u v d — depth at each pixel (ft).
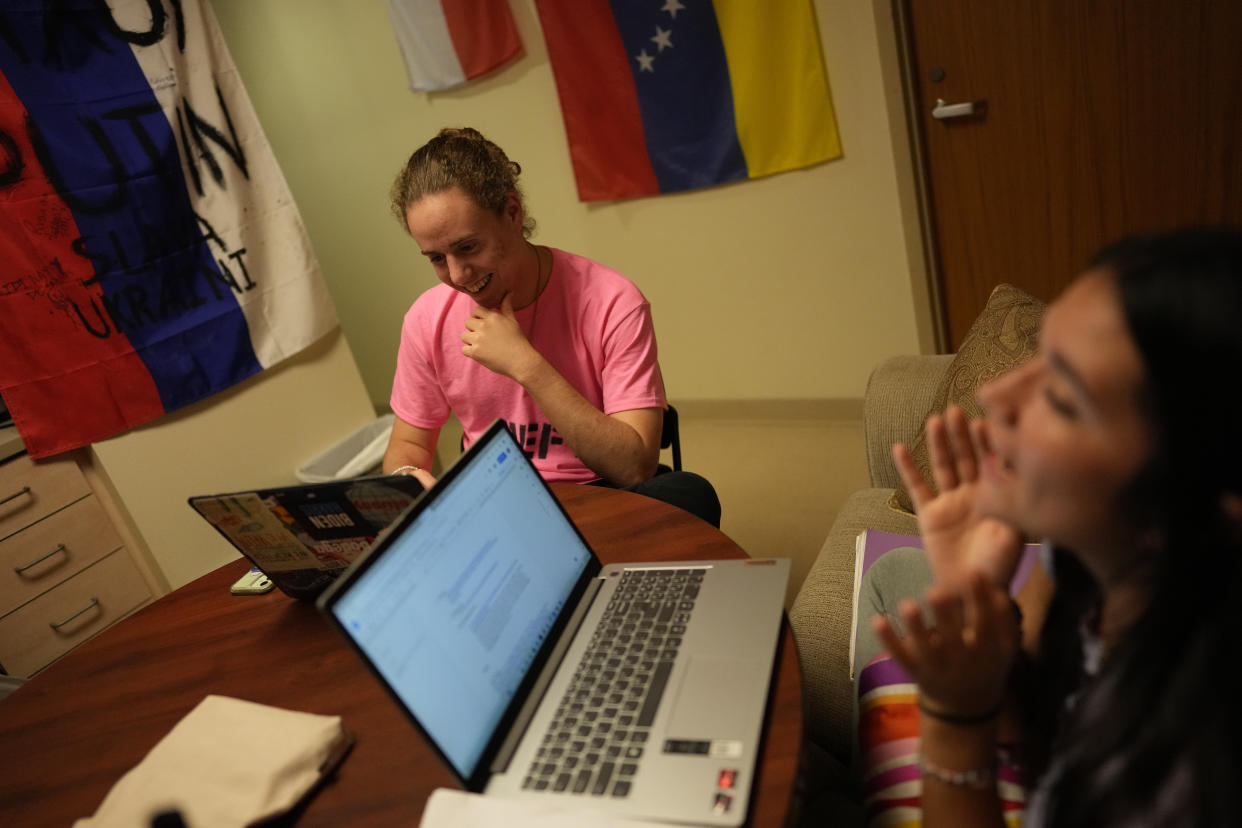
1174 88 7.52
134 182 7.91
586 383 5.66
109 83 7.73
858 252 9.23
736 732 2.72
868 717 3.27
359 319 12.83
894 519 5.22
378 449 9.41
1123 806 2.01
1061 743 2.32
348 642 2.56
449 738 2.71
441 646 2.87
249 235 8.79
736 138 9.16
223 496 3.68
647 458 5.20
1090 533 2.00
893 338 9.49
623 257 10.49
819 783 3.61
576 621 3.46
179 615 4.33
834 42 8.45
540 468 5.70
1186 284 1.72
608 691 3.03
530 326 5.55
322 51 11.04
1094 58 7.70
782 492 8.98
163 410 8.26
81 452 8.05
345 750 3.10
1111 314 1.82
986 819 2.48
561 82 9.67
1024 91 8.05
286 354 9.13
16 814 3.16
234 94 8.64
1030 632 2.87
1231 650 1.86
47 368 7.54
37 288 7.43
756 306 10.02
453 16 9.86
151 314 8.12
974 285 9.07
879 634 2.44
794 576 7.47
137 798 2.89
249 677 3.68
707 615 3.30
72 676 4.00
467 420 5.99
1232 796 1.85
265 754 2.94
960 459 2.63
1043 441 1.96
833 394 10.12
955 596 2.36
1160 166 7.81
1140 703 1.99
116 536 8.35
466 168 4.91
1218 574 1.87
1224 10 7.11
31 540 7.75
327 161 11.77
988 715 2.47
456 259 5.00
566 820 2.52
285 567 3.96
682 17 8.87
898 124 8.46
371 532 3.64
